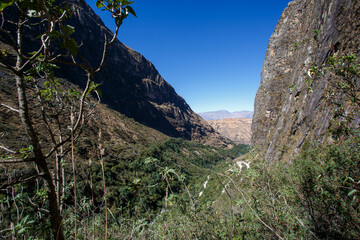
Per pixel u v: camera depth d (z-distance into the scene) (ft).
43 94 4.71
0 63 3.50
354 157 7.66
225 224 8.14
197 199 7.91
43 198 4.61
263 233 7.64
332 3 45.57
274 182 11.44
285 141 60.90
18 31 3.50
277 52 138.41
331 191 7.60
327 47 39.81
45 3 3.09
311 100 47.44
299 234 6.95
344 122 9.77
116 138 213.66
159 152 207.10
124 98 463.01
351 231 6.75
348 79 6.89
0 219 4.31
